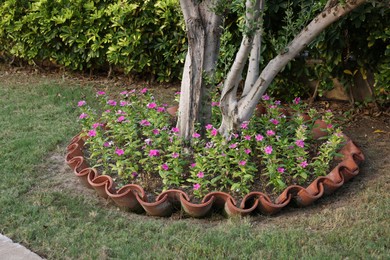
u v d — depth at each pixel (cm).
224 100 438
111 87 712
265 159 437
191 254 337
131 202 394
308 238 354
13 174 456
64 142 529
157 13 655
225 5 421
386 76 545
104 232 368
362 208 390
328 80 603
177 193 389
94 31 691
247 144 418
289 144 437
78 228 372
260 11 409
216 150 414
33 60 780
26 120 589
